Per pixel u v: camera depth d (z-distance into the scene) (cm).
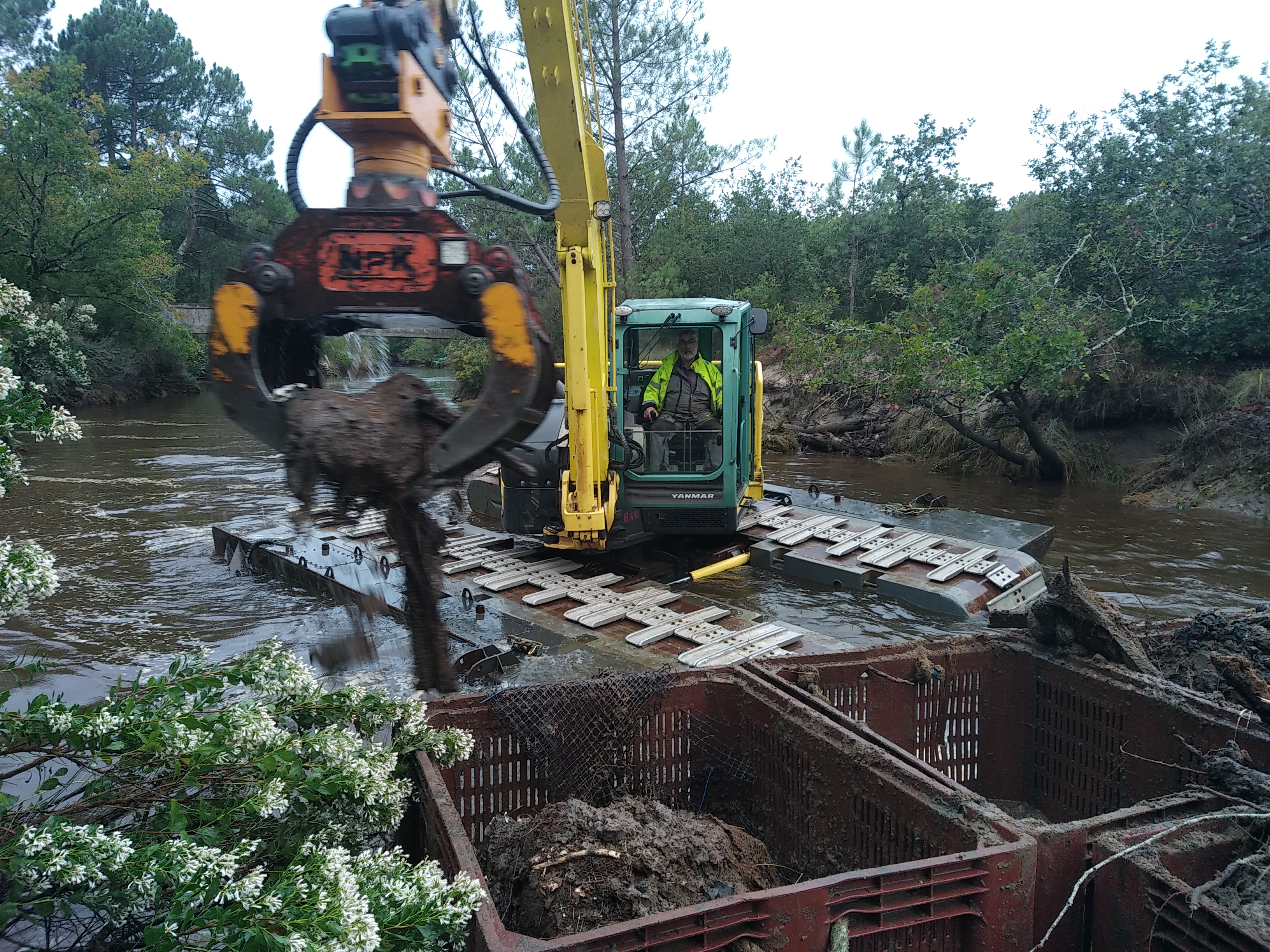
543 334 291
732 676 376
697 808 376
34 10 4131
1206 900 230
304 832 275
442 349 2511
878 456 1739
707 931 211
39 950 271
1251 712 337
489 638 588
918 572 752
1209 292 1366
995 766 413
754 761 356
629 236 1997
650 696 365
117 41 4066
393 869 240
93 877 221
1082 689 376
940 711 407
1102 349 1423
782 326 2114
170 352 2833
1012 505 1234
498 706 335
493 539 861
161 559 855
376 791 270
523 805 346
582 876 268
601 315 666
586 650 567
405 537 302
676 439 744
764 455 1784
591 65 635
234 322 281
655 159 2081
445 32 345
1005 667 409
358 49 284
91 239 2395
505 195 353
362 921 209
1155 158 1521
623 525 767
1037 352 1287
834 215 2673
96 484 1276
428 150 312
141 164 2503
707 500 740
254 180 4278
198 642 593
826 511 965
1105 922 254
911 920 227
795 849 330
